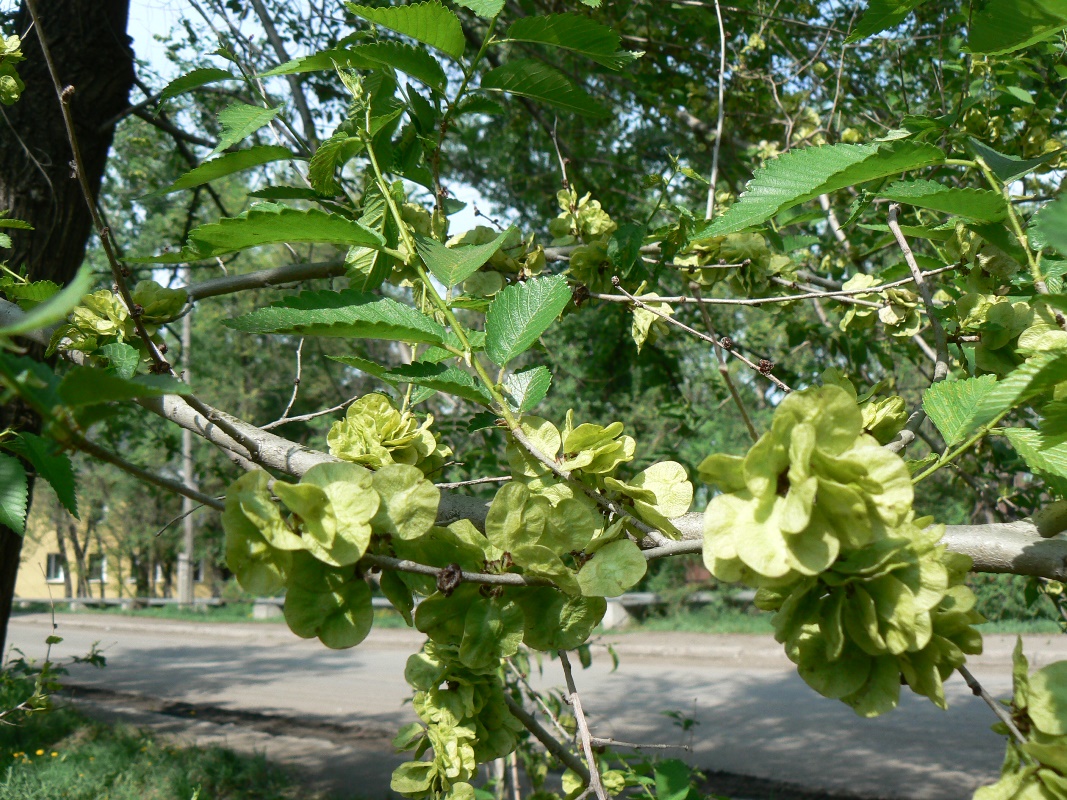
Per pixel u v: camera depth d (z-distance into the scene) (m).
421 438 1.55
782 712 9.99
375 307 1.42
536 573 1.12
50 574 33.22
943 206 1.59
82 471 23.69
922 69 4.96
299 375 1.94
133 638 19.69
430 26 1.88
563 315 2.45
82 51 4.56
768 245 2.84
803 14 5.43
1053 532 1.17
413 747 1.79
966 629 0.98
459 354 1.38
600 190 6.18
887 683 0.99
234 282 2.36
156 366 1.40
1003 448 3.37
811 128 5.00
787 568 0.88
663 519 1.22
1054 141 3.16
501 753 1.58
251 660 15.95
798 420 0.92
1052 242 0.68
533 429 1.36
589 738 1.39
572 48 2.05
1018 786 0.95
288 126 2.53
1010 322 1.83
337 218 1.45
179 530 26.66
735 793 7.10
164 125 5.13
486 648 1.17
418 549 1.17
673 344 5.92
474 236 2.33
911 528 0.94
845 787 7.18
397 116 2.05
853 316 2.54
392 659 15.84
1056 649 11.32
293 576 1.08
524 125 6.91
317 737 9.84
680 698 10.96
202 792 7.12
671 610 18.70
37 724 9.21
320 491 1.03
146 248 7.53
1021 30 1.35
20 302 2.04
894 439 1.62
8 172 4.30
